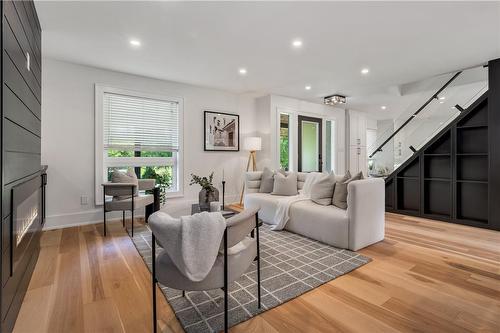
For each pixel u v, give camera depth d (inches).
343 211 113.0
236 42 114.8
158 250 105.4
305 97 222.4
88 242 114.5
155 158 172.6
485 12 90.7
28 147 74.7
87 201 145.3
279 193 152.3
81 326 58.4
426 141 168.9
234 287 75.5
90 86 145.5
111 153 156.5
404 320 60.3
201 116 190.2
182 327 58.4
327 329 57.4
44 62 132.7
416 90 188.1
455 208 150.9
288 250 105.3
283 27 101.7
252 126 220.5
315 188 130.2
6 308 51.4
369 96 216.7
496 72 135.2
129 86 158.6
